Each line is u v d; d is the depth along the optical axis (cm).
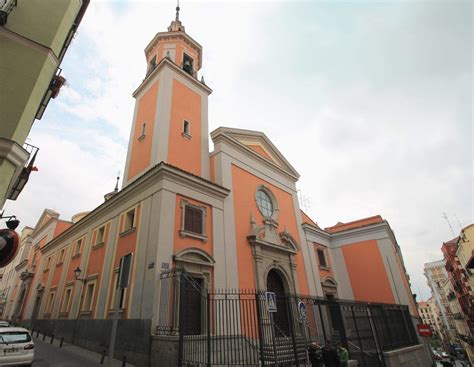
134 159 1717
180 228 1280
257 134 2184
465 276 4225
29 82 845
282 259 1842
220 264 1384
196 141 1767
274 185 2162
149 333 1004
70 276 1898
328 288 2262
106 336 1223
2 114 782
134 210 1429
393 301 2194
